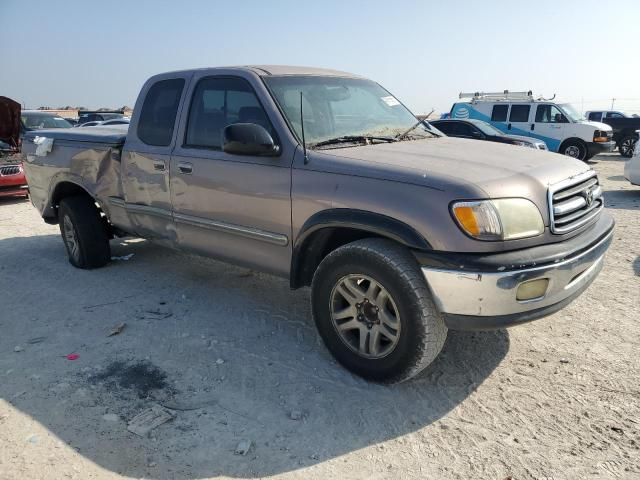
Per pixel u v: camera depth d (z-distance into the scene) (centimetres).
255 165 372
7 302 482
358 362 335
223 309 454
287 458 268
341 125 396
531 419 295
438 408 308
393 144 379
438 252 289
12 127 989
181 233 448
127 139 480
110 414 303
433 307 302
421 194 296
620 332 393
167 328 417
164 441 280
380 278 308
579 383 328
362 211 315
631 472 252
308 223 340
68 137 548
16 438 283
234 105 398
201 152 412
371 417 300
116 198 507
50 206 591
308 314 442
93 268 567
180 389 329
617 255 586
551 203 306
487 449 272
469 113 1884
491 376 339
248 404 313
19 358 372
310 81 416
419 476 254
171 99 448
